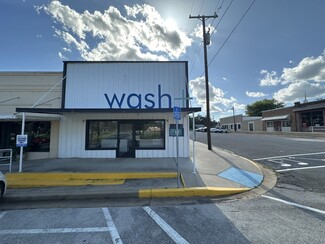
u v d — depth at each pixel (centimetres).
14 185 664
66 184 676
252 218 431
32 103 1152
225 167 896
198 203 528
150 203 532
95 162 977
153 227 397
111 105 1147
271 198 559
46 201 554
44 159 1066
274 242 338
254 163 1004
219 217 439
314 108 2884
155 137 1129
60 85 1161
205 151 1429
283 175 804
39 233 376
